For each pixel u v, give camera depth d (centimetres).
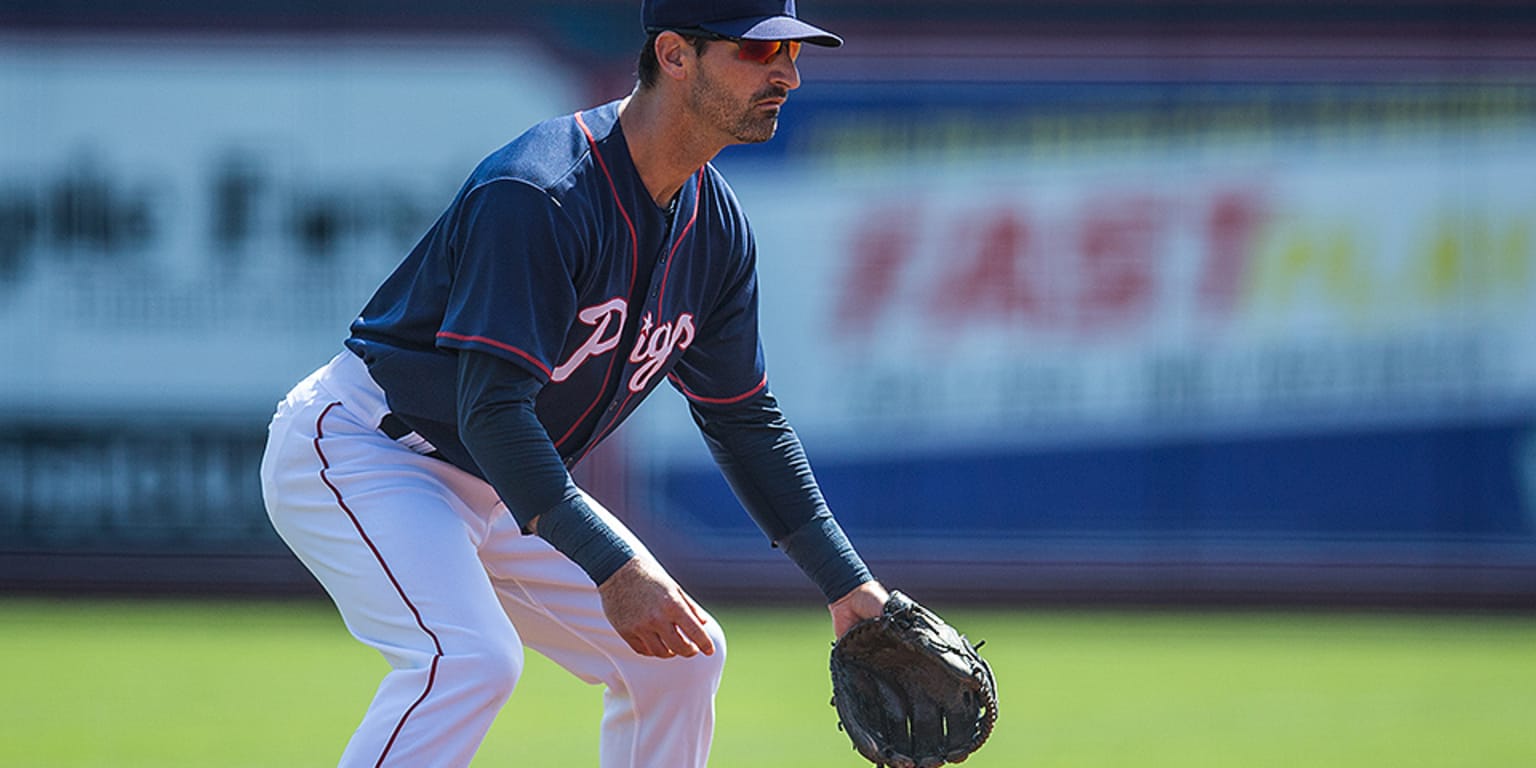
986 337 3356
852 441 3362
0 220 3384
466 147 3369
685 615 998
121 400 3391
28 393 3388
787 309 3356
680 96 1052
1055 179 3350
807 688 2480
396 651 1077
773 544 1217
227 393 3384
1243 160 3338
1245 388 3344
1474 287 3325
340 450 1105
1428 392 3334
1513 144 3316
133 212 3378
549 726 2169
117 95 3378
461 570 1084
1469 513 3331
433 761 1045
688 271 1119
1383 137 3325
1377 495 3334
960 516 3362
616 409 1146
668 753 1190
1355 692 2488
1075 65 3338
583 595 1172
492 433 1009
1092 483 3359
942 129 3344
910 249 3353
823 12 3341
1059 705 2364
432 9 3359
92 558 3391
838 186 3347
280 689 2452
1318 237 3334
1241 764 1958
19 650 2816
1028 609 3366
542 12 3362
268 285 3381
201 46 3369
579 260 1041
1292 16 3316
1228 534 3353
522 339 1009
